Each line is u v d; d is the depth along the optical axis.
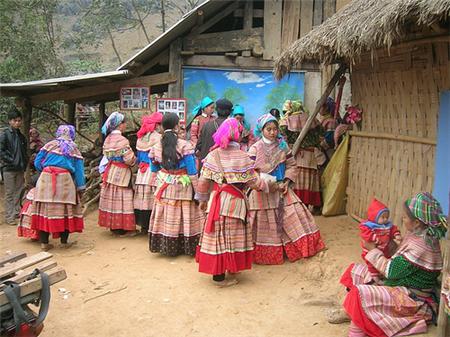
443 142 4.86
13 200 7.70
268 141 5.35
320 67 9.08
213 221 4.76
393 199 5.83
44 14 15.43
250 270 5.33
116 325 4.16
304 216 5.50
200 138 6.67
